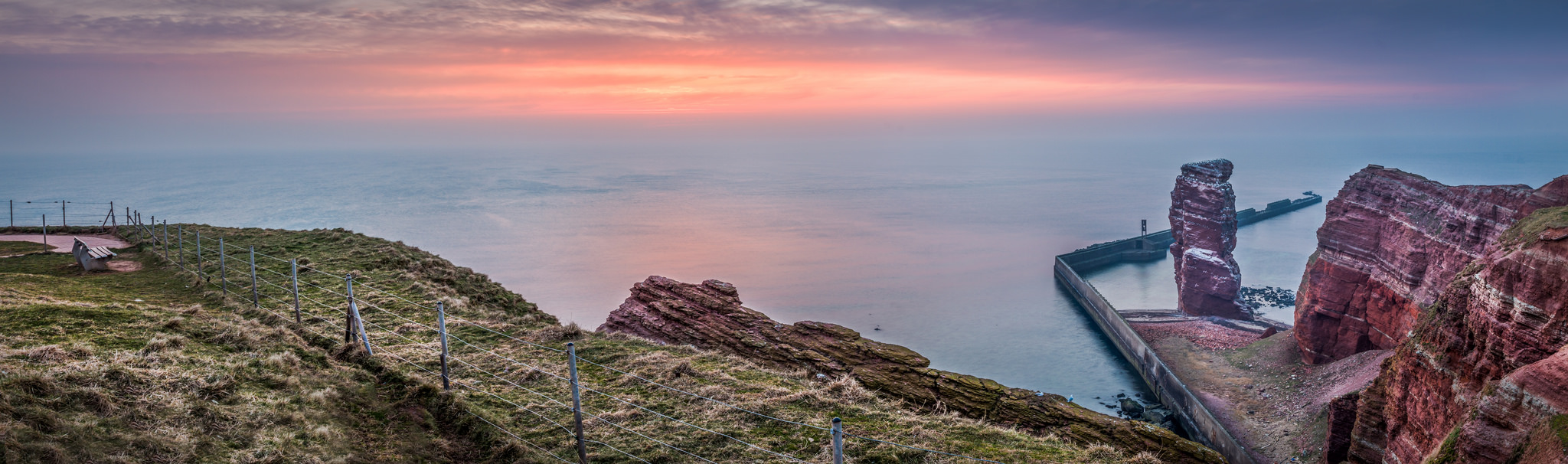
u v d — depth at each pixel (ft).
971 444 69.51
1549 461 69.51
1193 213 443.73
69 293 103.04
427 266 138.62
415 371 77.87
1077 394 326.85
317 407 60.29
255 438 51.75
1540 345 100.27
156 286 114.52
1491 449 77.97
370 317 98.78
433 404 66.59
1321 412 201.87
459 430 63.57
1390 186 245.04
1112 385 338.13
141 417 51.31
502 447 59.93
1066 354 412.16
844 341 115.75
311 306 102.32
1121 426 88.22
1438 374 119.96
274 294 109.50
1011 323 516.32
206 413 53.72
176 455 46.75
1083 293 540.93
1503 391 79.56
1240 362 289.33
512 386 76.13
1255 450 201.36
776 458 63.10
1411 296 221.87
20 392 48.47
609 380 81.35
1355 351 249.96
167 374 59.98
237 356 69.87
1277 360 277.85
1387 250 238.07
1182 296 456.04
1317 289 260.42
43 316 74.69
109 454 44.68
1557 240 101.09
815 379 100.27
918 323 566.36
